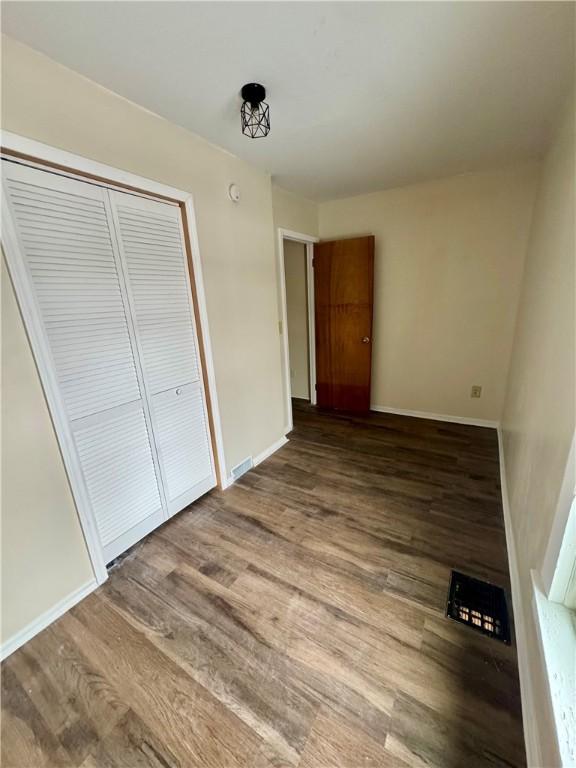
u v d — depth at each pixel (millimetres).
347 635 1340
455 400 3449
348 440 3164
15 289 1268
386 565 1683
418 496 2242
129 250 1672
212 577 1653
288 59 1353
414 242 3254
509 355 3090
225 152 2150
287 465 2734
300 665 1237
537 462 1414
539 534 1206
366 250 3355
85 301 1509
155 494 1966
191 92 1527
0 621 1307
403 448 2949
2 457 1283
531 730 962
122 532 1787
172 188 1808
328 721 1070
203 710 1113
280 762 981
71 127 1360
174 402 2025
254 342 2615
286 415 3334
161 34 1187
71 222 1424
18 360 1301
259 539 1901
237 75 1432
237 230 2318
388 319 3596
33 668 1270
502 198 2811
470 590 1523
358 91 1588
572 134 1453
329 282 3643
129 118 1572
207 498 2307
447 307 3268
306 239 3475
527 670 1099
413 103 1706
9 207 1227
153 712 1114
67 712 1127
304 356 4316
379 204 3326
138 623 1433
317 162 2416
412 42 1280
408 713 1082
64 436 1468
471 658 1238
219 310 2230
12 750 1041
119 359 1686
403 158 2436
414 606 1453
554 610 1006
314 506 2182
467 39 1273
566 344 1178
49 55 1256
